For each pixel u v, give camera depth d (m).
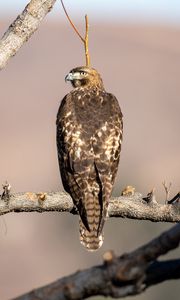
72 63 115.06
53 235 43.44
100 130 10.91
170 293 24.97
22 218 52.66
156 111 94.31
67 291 5.72
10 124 85.38
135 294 5.73
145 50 125.25
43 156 77.31
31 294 5.75
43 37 122.00
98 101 11.32
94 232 10.47
